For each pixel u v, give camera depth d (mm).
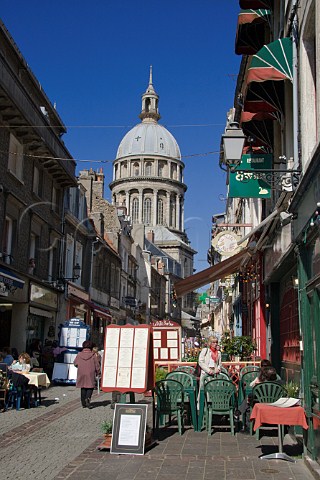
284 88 10422
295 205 8086
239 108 15203
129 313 46250
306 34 8164
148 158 107062
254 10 12492
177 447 8398
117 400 13141
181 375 10844
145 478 6527
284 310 12227
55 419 11367
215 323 51125
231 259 16422
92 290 32531
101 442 8828
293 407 7477
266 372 9984
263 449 8203
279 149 11906
